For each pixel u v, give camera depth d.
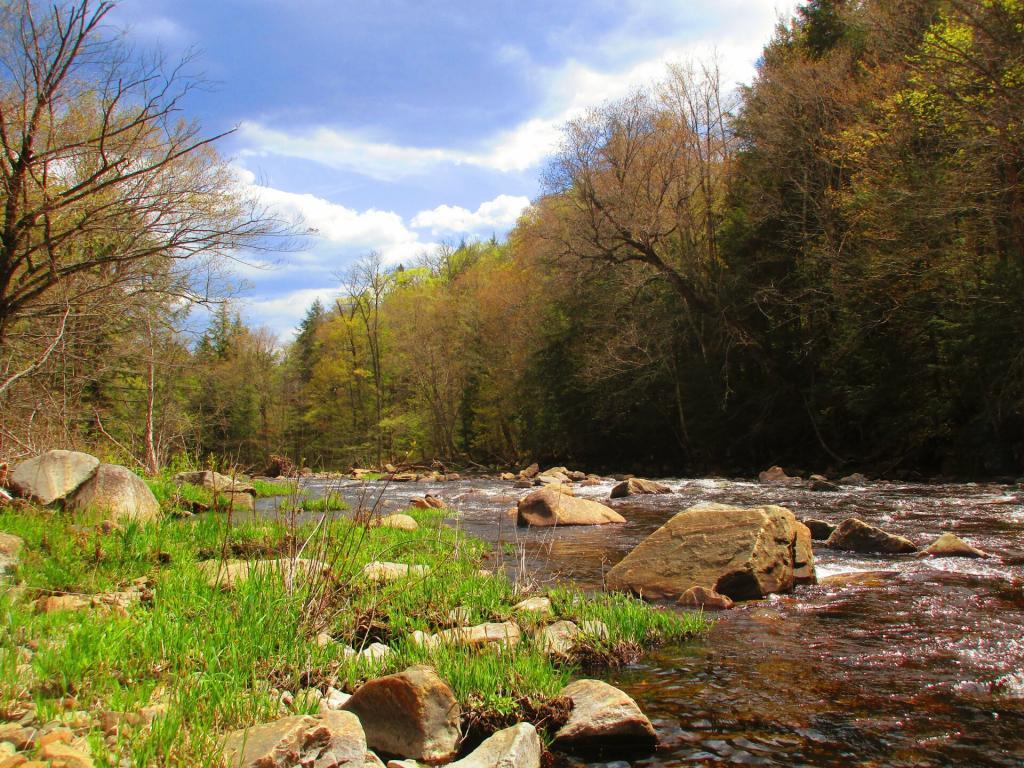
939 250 20.94
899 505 14.54
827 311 26.53
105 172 11.48
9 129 11.15
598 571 8.92
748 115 29.44
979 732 4.12
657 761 3.88
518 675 4.59
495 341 44.91
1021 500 14.66
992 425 21.05
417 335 49.03
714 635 6.12
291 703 3.92
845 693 4.74
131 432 20.00
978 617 6.30
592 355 33.84
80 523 8.39
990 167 18.36
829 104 25.98
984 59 17.97
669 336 31.38
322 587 5.70
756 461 30.62
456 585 7.01
